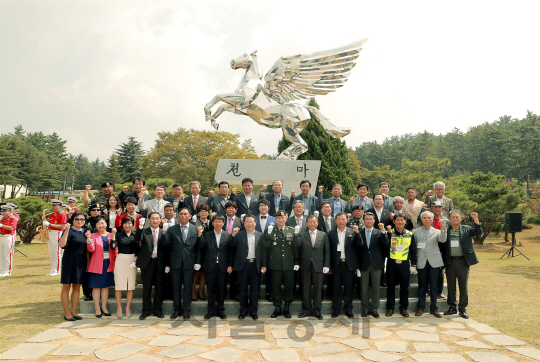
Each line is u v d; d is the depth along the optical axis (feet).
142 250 19.03
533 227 81.56
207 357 14.03
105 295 19.53
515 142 170.71
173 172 96.68
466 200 53.83
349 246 19.74
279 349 14.96
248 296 21.34
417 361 13.84
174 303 19.17
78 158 320.29
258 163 30.30
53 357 13.91
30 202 55.93
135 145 154.81
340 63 29.25
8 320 18.70
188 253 19.30
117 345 15.20
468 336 16.69
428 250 20.26
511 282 28.76
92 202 24.59
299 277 22.21
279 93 29.94
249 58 29.99
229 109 29.66
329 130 31.24
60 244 18.17
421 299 20.15
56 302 22.34
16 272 31.81
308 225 19.66
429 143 220.84
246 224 19.42
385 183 24.77
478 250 53.47
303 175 29.91
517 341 16.05
